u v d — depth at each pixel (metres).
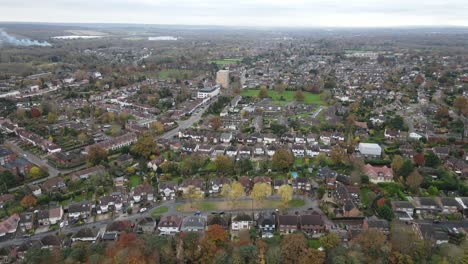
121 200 186.25
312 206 185.75
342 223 169.12
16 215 171.62
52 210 173.62
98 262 130.38
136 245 138.50
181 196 197.38
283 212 178.50
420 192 196.00
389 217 167.00
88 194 196.88
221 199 194.12
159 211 182.25
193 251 138.50
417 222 164.00
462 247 140.62
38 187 198.50
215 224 154.38
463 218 173.88
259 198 181.50
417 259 135.25
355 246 137.62
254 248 135.62
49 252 137.88
